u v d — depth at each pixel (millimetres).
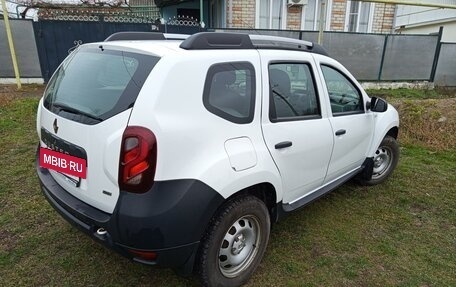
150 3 19875
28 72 9969
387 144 4094
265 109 2373
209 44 2156
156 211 1824
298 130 2617
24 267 2514
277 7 11617
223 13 11586
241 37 2371
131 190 1836
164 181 1844
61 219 3135
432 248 2990
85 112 2039
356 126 3367
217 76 2104
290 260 2730
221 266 2293
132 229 1835
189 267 2080
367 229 3230
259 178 2250
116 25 10133
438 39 12211
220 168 2008
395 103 7770
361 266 2703
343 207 3635
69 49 9906
